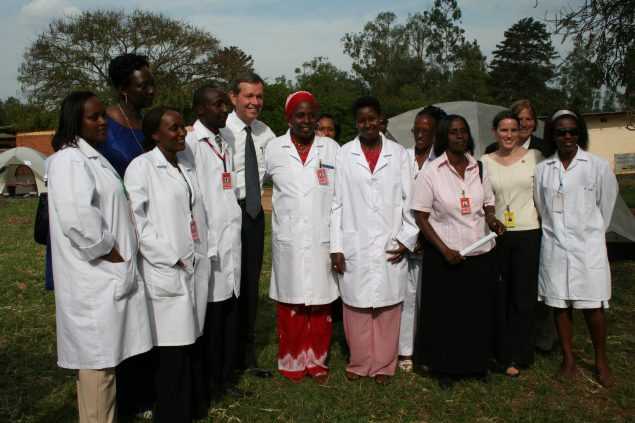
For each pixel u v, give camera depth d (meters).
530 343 4.36
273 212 4.35
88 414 2.99
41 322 5.63
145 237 3.22
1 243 10.41
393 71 56.69
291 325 4.31
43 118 33.72
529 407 3.83
